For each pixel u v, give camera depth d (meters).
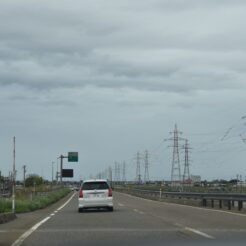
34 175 144.88
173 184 113.12
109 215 29.55
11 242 16.70
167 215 29.05
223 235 18.11
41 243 16.33
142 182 194.00
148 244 15.72
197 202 43.84
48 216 29.83
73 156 112.25
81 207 33.69
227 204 38.09
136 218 26.83
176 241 16.44
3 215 25.11
